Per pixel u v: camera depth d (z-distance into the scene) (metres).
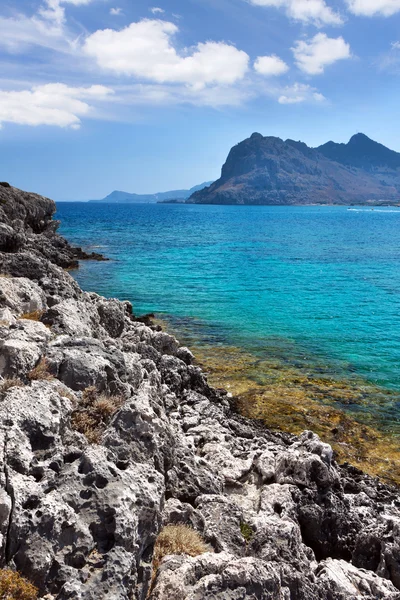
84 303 24.75
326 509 14.31
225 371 30.58
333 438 22.69
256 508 14.12
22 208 83.38
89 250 97.44
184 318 44.25
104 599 7.52
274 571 9.06
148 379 18.94
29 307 20.45
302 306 50.44
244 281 65.56
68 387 13.23
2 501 8.06
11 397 10.84
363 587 11.16
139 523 9.02
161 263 81.19
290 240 133.12
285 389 27.94
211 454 17.20
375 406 25.95
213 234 150.88
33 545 7.86
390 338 38.94
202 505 12.36
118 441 11.05
